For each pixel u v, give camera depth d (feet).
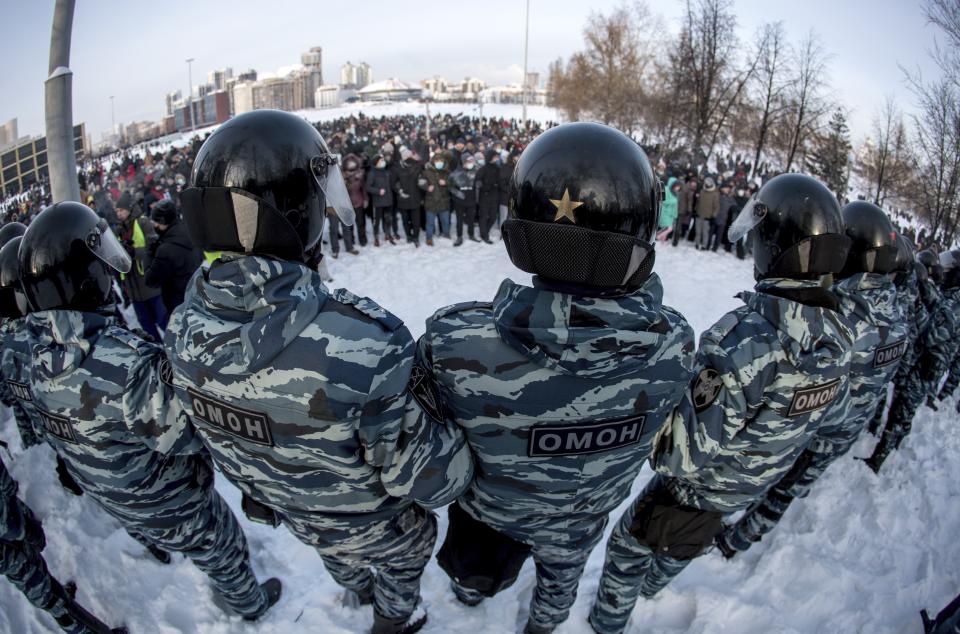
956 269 15.16
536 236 4.20
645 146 88.74
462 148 38.29
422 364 5.07
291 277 4.26
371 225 37.55
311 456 4.51
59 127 9.34
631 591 7.01
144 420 5.82
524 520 5.47
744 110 82.89
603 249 4.09
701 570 8.97
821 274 6.14
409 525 5.89
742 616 7.90
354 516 5.30
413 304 23.99
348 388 4.21
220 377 4.35
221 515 7.22
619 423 4.73
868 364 8.63
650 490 6.92
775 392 6.06
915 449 12.95
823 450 8.65
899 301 11.79
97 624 7.36
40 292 5.84
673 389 4.86
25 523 6.77
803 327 5.93
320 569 8.68
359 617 7.72
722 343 6.08
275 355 4.16
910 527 10.07
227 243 4.26
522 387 4.51
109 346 5.95
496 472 5.07
